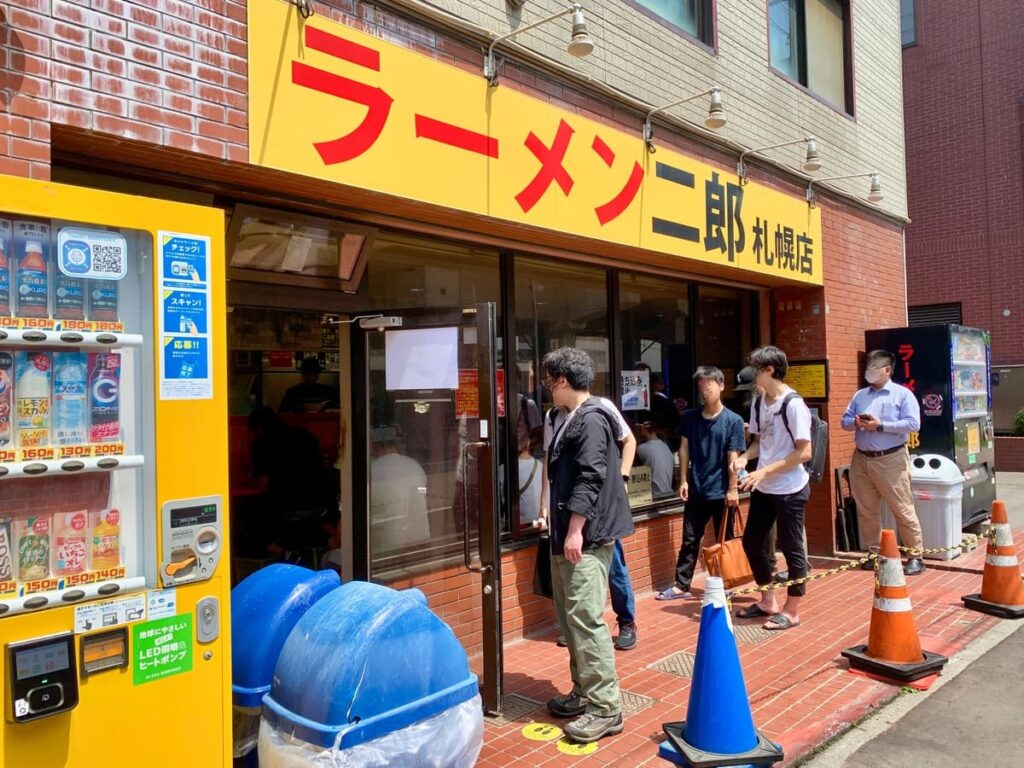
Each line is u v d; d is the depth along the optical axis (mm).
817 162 6996
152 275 2432
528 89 4871
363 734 2586
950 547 6676
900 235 9461
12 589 2164
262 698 2846
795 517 5359
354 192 3930
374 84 3920
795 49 8016
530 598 5395
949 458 7809
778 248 7160
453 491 4305
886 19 9383
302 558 5477
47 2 2859
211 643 2518
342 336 4707
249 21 3434
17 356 2221
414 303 4969
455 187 4328
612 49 5527
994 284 15727
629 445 4227
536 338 5727
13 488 2203
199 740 2486
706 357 7469
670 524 6641
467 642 4551
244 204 3930
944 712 4148
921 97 16625
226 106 3348
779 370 5441
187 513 2465
